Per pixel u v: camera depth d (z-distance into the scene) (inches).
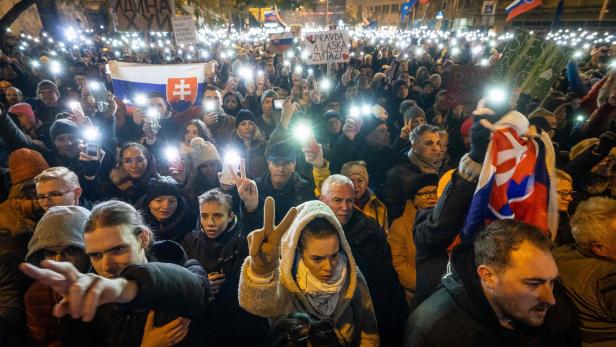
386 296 86.1
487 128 53.5
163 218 98.5
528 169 55.5
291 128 154.5
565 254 66.1
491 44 579.2
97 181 115.1
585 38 739.4
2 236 73.2
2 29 509.4
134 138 180.4
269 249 52.3
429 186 101.1
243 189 76.5
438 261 65.2
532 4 533.0
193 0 904.3
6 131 117.3
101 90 147.0
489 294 49.2
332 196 85.3
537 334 50.8
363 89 277.4
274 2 1197.1
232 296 75.8
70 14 758.5
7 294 66.2
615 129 94.6
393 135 236.1
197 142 122.3
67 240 63.3
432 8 1435.8
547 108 195.5
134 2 222.8
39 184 80.1
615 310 57.4
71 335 57.5
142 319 54.7
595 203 63.2
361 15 1892.2
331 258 60.6
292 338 48.5
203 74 201.0
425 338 53.7
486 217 56.9
